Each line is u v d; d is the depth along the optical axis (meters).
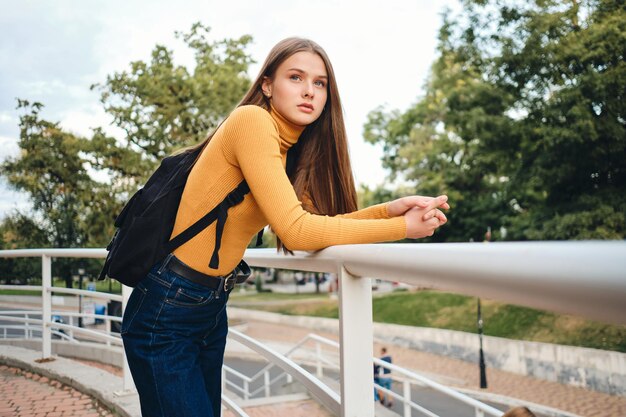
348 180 1.45
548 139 14.04
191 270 1.22
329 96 1.39
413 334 19.97
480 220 22.55
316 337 7.18
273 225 1.12
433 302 22.81
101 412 2.82
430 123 24.36
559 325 16.36
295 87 1.30
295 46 1.30
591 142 13.94
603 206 14.49
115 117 21.81
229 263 1.27
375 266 0.83
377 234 1.09
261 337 22.77
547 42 14.43
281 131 1.34
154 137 21.66
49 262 3.86
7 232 24.84
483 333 18.14
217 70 22.64
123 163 21.47
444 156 23.30
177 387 1.20
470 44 16.14
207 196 1.19
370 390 1.00
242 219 1.23
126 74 22.25
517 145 16.30
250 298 37.66
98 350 9.77
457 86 19.25
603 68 13.89
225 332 1.42
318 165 1.45
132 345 1.24
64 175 23.47
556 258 0.41
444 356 18.38
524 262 0.45
